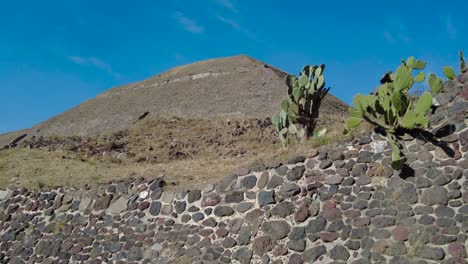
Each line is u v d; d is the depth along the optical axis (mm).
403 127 8852
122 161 21953
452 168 8219
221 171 13000
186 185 11602
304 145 10641
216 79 47625
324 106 36625
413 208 8258
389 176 8734
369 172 8953
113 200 12102
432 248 7805
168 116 38625
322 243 8789
